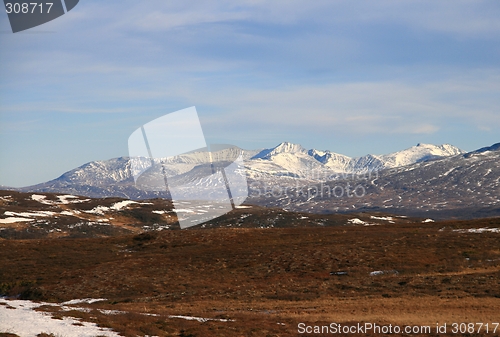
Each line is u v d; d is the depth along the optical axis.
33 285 53.81
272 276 55.84
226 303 42.25
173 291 50.31
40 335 21.75
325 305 39.28
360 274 54.22
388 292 44.75
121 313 33.34
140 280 55.16
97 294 49.72
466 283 46.25
